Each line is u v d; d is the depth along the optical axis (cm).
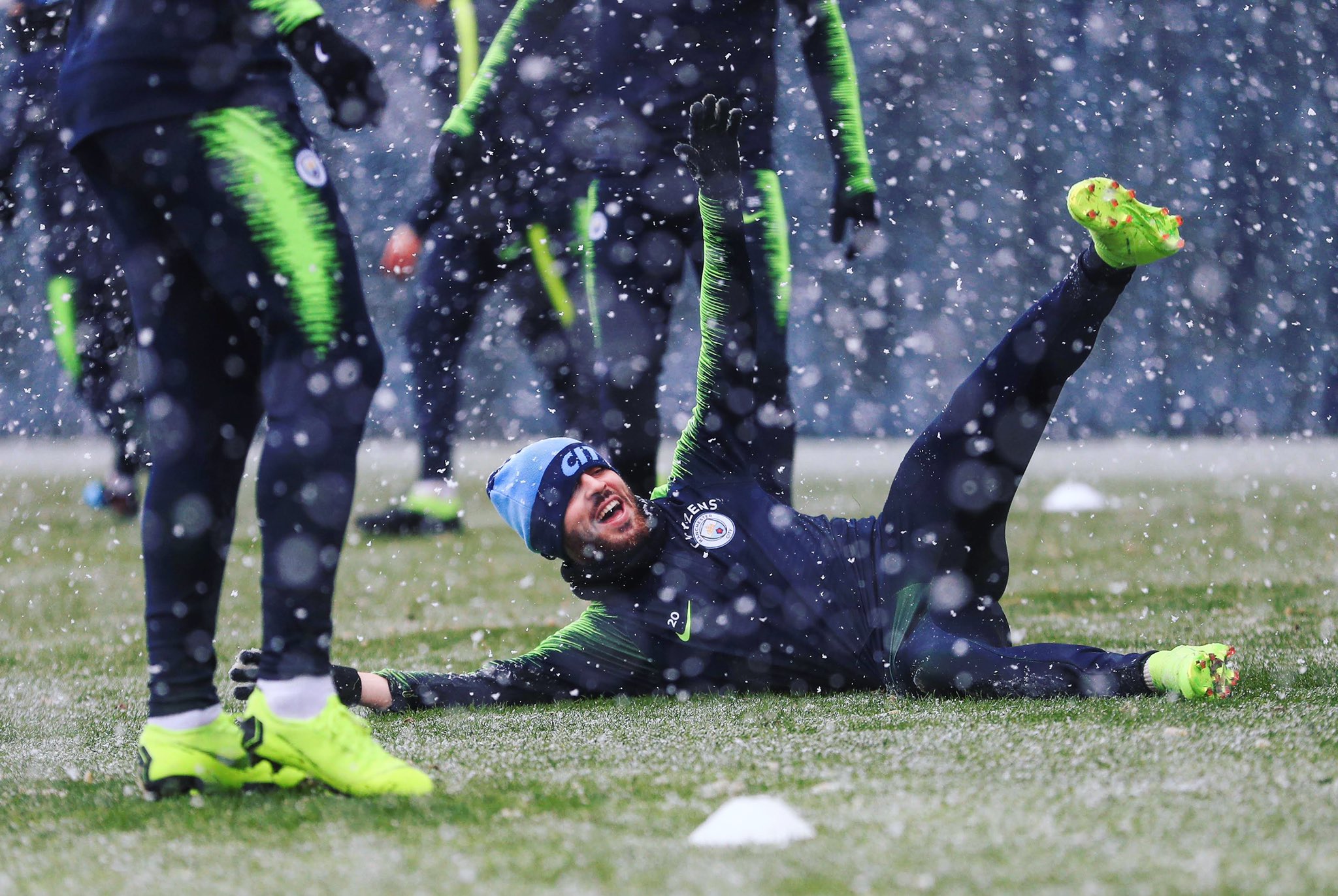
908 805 535
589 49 1902
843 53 1350
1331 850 449
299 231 612
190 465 639
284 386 610
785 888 432
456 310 2166
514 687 889
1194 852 452
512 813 554
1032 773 583
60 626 1467
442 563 1952
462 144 1409
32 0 1581
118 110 617
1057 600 1409
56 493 3356
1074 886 422
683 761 654
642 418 1373
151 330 644
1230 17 4766
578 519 886
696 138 913
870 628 872
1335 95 4750
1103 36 4794
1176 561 1716
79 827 581
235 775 628
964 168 4844
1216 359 4806
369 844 518
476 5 2055
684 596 894
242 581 1795
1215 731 659
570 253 1977
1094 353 4872
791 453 1270
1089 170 4831
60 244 2195
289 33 611
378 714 866
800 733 723
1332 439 4734
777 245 1309
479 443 5053
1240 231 4781
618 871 460
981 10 4806
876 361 4984
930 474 861
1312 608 1238
